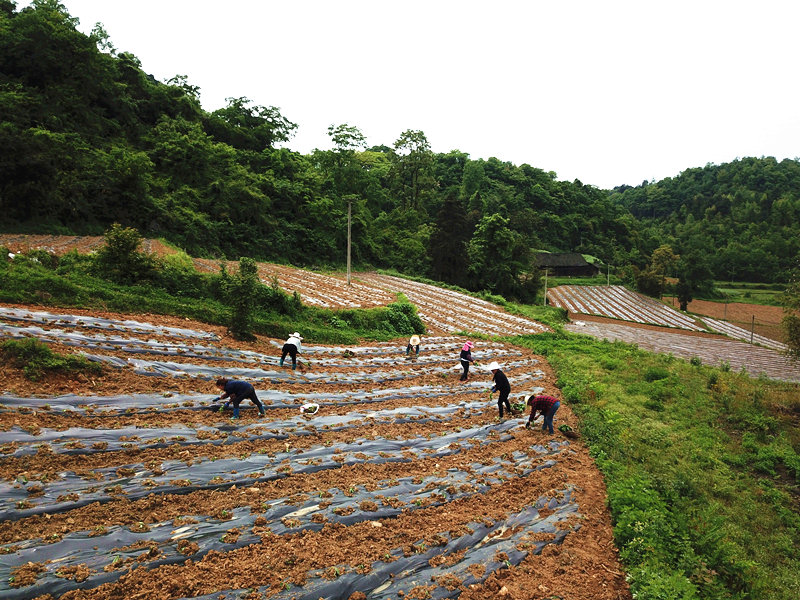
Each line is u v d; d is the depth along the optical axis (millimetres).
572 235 118688
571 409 16062
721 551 8391
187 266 24484
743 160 196125
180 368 13359
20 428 8492
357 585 6059
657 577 6742
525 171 137125
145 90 55344
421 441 11391
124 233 19766
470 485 9352
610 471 10922
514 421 13617
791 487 13047
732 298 96062
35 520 6488
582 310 66375
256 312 21484
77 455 8250
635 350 29062
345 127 69312
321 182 63969
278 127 69375
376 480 9133
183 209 42219
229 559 6305
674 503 10109
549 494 9375
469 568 6781
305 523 7281
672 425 16188
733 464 13992
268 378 14625
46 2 44500
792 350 23500
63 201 33594
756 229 138375
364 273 56719
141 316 16984
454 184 119125
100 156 38406
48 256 18891
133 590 5516
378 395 14812
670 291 94438
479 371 20109
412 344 21672
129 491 7477
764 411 18031
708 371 23984
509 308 43062
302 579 5992
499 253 67000
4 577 5305
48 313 14125
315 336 21688
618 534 8188
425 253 67688
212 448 9430
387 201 87062
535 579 6820
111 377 11688
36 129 34844
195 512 7273
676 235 151250
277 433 10555
